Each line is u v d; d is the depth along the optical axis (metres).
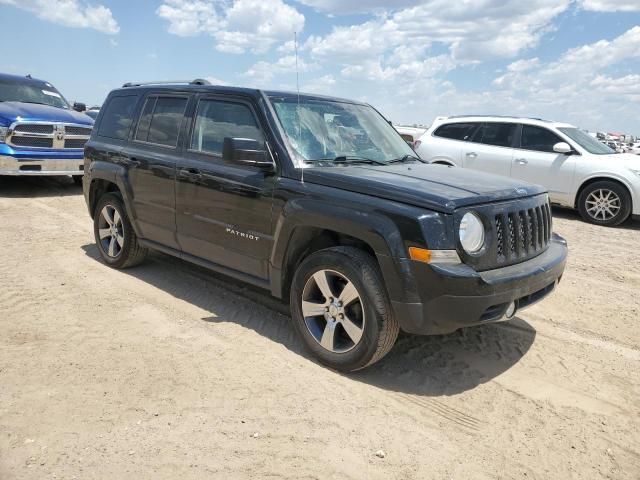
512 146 10.66
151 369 3.80
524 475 2.89
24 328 4.38
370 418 3.34
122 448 2.93
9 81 11.75
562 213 10.99
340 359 3.84
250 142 4.14
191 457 2.88
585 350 4.45
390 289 3.50
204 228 4.78
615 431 3.32
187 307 5.02
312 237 4.13
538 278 3.75
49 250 6.72
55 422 3.14
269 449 2.97
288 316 4.90
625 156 10.19
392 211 3.50
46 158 10.42
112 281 5.65
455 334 4.66
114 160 5.81
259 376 3.77
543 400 3.65
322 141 4.49
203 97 5.01
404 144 5.32
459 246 3.40
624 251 7.84
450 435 3.22
